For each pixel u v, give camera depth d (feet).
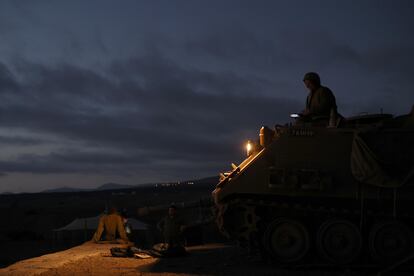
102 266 47.24
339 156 45.60
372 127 44.65
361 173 43.96
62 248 160.35
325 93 50.34
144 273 43.29
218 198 47.21
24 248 164.86
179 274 42.70
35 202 543.39
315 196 45.73
